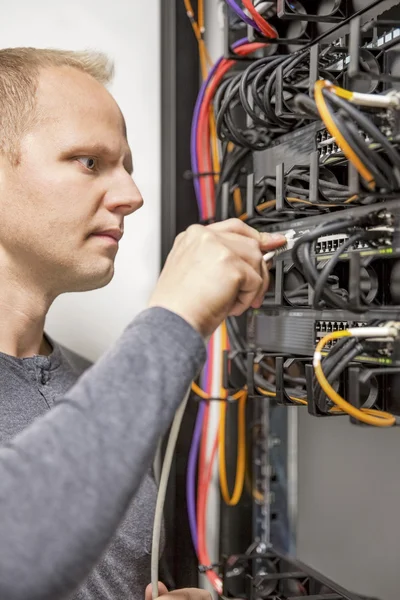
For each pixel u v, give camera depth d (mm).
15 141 701
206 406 1081
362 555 803
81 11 1161
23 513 418
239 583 917
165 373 482
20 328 789
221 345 1059
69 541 423
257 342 881
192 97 1148
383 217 591
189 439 1109
